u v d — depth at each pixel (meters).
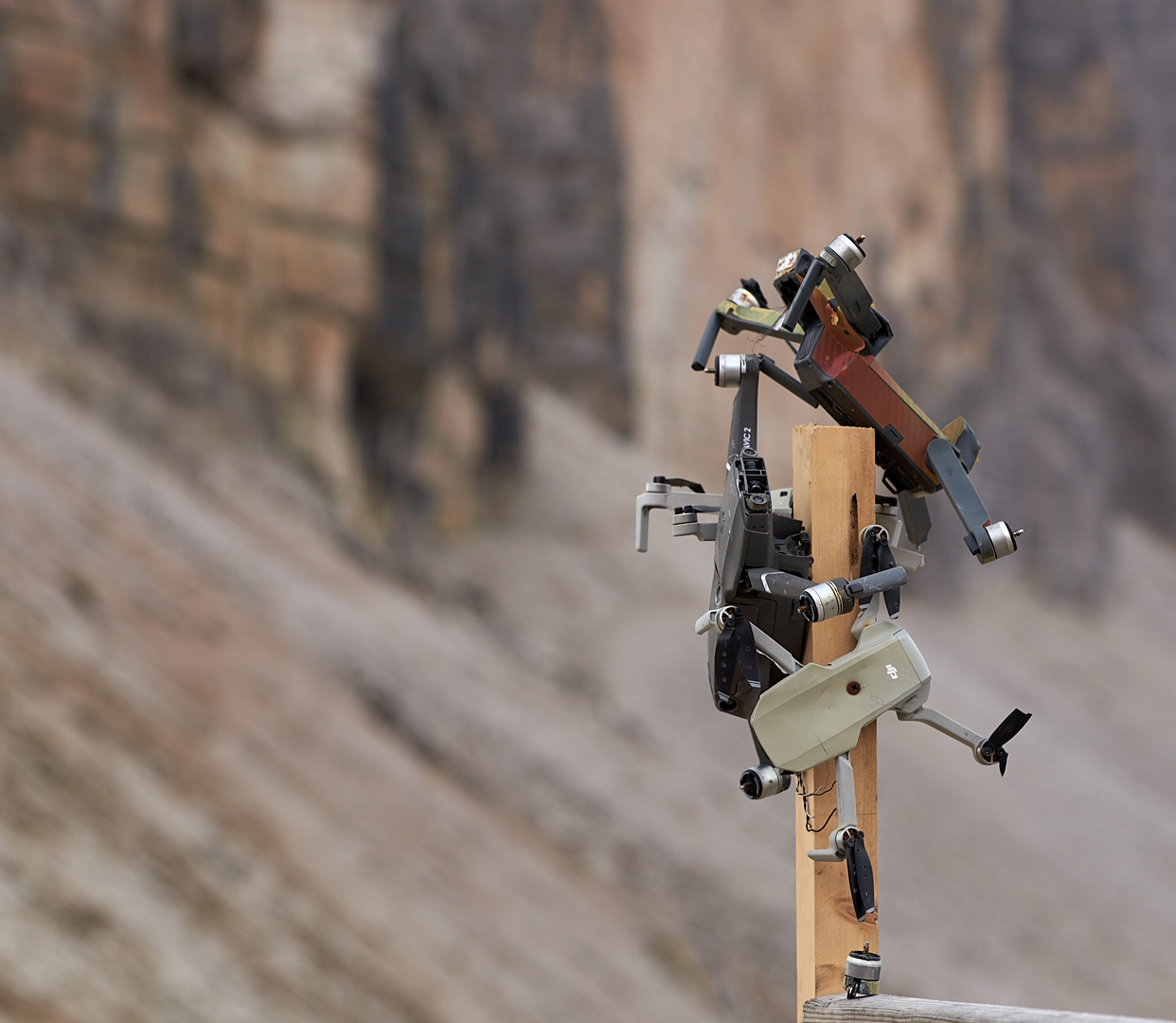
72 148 78.12
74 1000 28.05
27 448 58.94
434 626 91.19
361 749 57.62
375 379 105.25
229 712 50.94
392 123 102.56
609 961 56.16
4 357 68.06
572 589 125.69
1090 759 170.38
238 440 86.88
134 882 34.03
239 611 63.06
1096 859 126.50
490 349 129.00
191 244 85.81
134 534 60.69
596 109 166.75
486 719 77.44
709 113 182.50
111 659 46.44
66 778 36.09
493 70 160.25
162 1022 29.70
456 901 50.28
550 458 145.88
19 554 48.22
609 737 94.94
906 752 121.75
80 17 78.25
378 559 98.12
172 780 41.22
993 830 117.06
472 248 123.31
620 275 168.25
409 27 106.31
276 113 93.06
